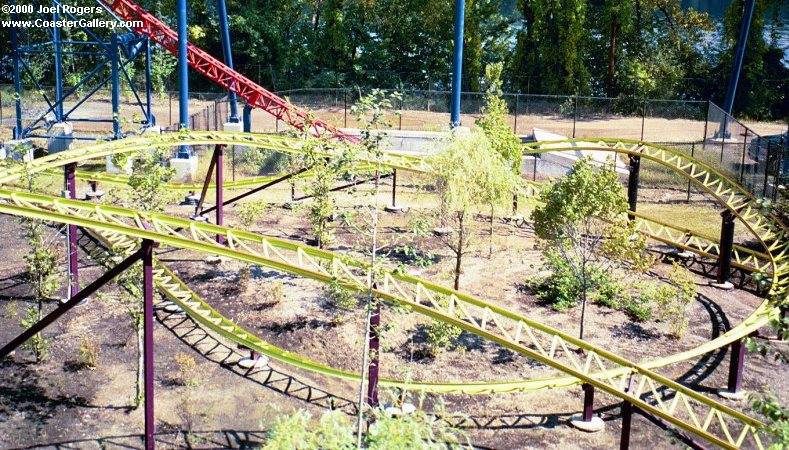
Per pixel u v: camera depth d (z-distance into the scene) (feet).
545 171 210.18
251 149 197.26
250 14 301.84
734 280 143.95
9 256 137.18
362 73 302.25
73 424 91.30
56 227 147.64
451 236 153.38
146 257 85.92
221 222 141.69
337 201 168.76
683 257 150.51
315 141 129.59
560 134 244.42
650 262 133.69
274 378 102.53
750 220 139.54
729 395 102.12
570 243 121.08
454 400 99.55
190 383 99.91
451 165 126.21
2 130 223.51
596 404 99.91
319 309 121.29
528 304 126.93
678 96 295.69
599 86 301.63
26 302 120.26
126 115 253.44
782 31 366.02
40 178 171.32
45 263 108.99
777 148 189.26
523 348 88.63
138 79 290.15
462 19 181.57
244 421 92.99
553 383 98.27
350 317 118.83
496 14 316.19
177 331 112.27
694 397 86.58
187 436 89.66
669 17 306.76
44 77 285.43
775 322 57.88
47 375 100.83
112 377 100.99
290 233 154.92
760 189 182.91
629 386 89.81
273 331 114.42
